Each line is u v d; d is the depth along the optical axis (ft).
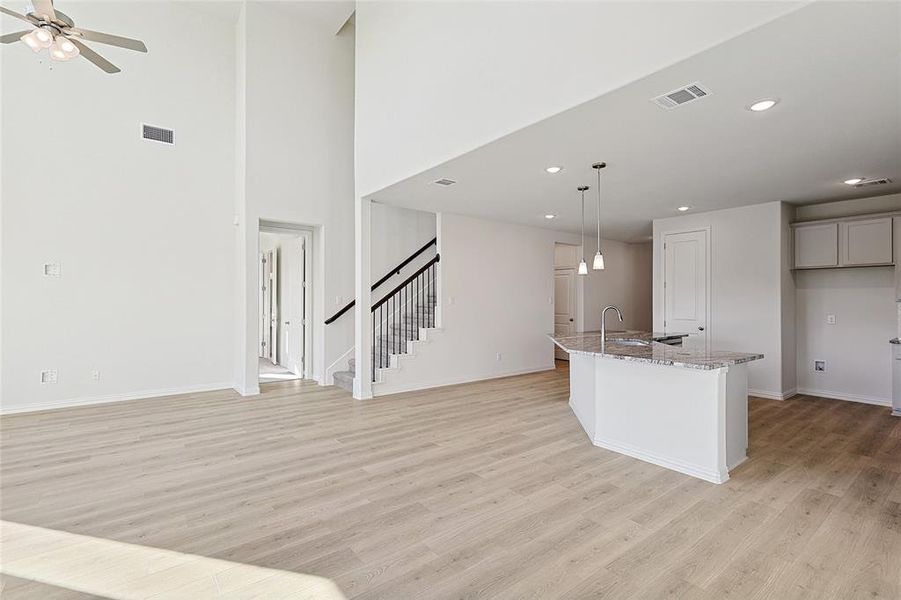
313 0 19.74
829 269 18.48
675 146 11.73
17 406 16.01
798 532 7.96
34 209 16.22
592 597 6.23
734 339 19.34
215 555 7.22
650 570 6.85
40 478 10.22
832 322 18.40
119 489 9.66
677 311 21.39
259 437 13.34
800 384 19.27
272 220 20.35
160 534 7.86
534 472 10.71
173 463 11.19
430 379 20.99
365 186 17.66
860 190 16.30
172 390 19.26
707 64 7.72
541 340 25.96
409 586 6.47
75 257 17.03
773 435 13.53
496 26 11.21
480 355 22.99
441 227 21.34
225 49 20.66
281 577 6.66
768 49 7.25
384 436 13.50
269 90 20.25
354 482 10.09
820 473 10.62
